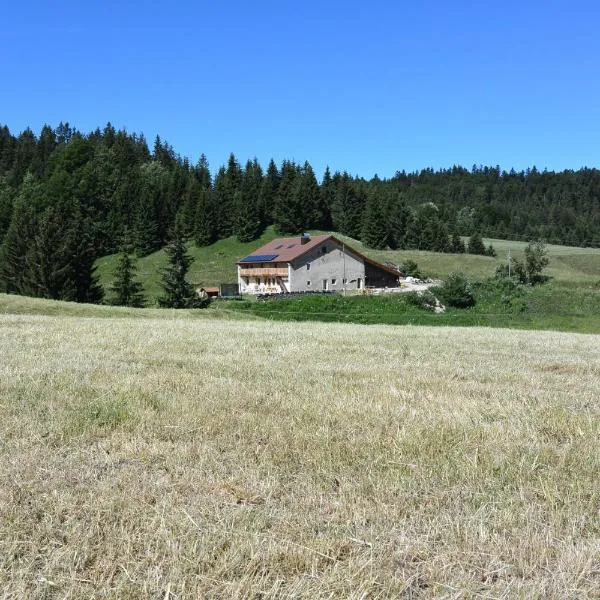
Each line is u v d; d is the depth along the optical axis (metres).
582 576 3.69
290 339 17.44
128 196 126.12
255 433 6.64
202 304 61.03
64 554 3.84
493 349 16.78
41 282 63.19
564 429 7.13
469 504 4.78
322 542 4.02
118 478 5.12
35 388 8.91
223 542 4.01
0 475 5.17
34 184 131.12
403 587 3.57
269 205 120.75
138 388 9.06
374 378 10.68
